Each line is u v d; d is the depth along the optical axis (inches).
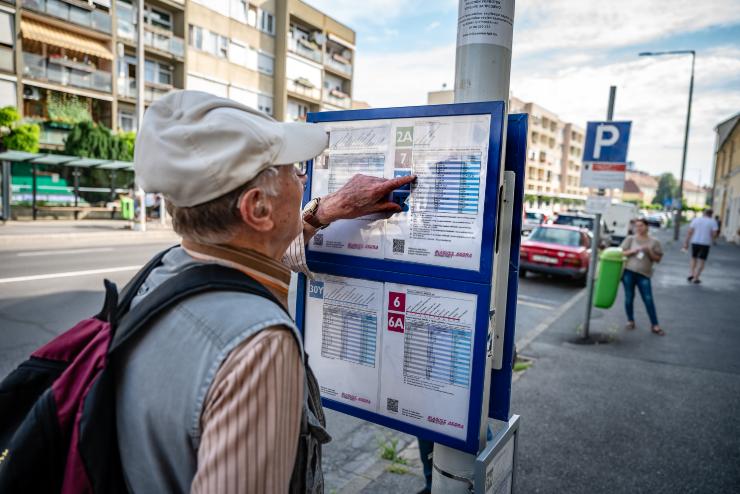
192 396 31.1
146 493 33.3
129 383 33.7
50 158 703.7
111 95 940.6
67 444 34.4
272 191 37.7
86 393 34.4
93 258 401.7
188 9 1038.4
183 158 34.0
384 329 60.7
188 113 35.6
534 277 494.9
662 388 177.9
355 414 63.6
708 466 124.4
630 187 3976.4
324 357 66.1
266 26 1234.0
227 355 31.0
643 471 121.5
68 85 884.6
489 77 58.7
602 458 127.3
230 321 32.3
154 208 828.0
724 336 258.4
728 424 148.7
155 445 32.6
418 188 57.4
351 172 63.4
